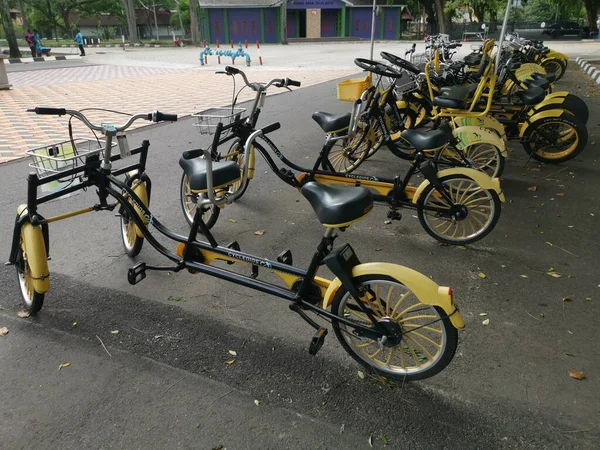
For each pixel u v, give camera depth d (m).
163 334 2.71
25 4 49.84
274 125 3.97
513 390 2.28
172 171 5.41
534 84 5.86
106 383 2.34
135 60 21.45
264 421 2.12
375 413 2.16
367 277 2.20
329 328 2.75
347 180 4.06
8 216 4.18
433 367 2.23
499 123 5.08
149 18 59.22
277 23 37.59
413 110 6.07
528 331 2.69
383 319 2.22
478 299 3.01
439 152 4.54
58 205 4.45
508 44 10.54
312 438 2.04
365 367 2.41
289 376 2.39
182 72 15.66
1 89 11.47
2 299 3.02
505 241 3.78
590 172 5.37
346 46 29.98
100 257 3.54
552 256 3.53
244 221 4.20
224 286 3.19
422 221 3.74
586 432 2.04
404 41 35.62
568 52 21.12
